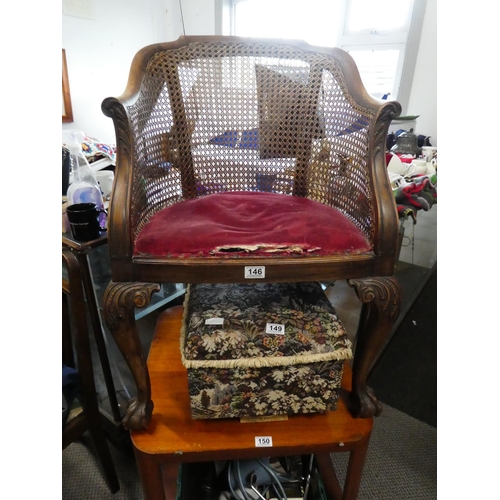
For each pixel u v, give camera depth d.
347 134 0.76
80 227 0.75
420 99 1.84
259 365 0.62
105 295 0.60
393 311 0.64
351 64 0.77
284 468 0.85
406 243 1.64
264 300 0.73
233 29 2.51
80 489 0.98
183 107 0.88
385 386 1.26
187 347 0.63
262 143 0.94
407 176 1.25
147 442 0.67
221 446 0.67
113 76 2.34
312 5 2.11
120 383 1.15
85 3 2.09
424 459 1.06
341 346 0.64
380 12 1.90
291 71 0.88
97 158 1.30
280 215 0.72
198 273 0.60
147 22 2.46
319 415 0.73
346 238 0.63
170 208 0.78
